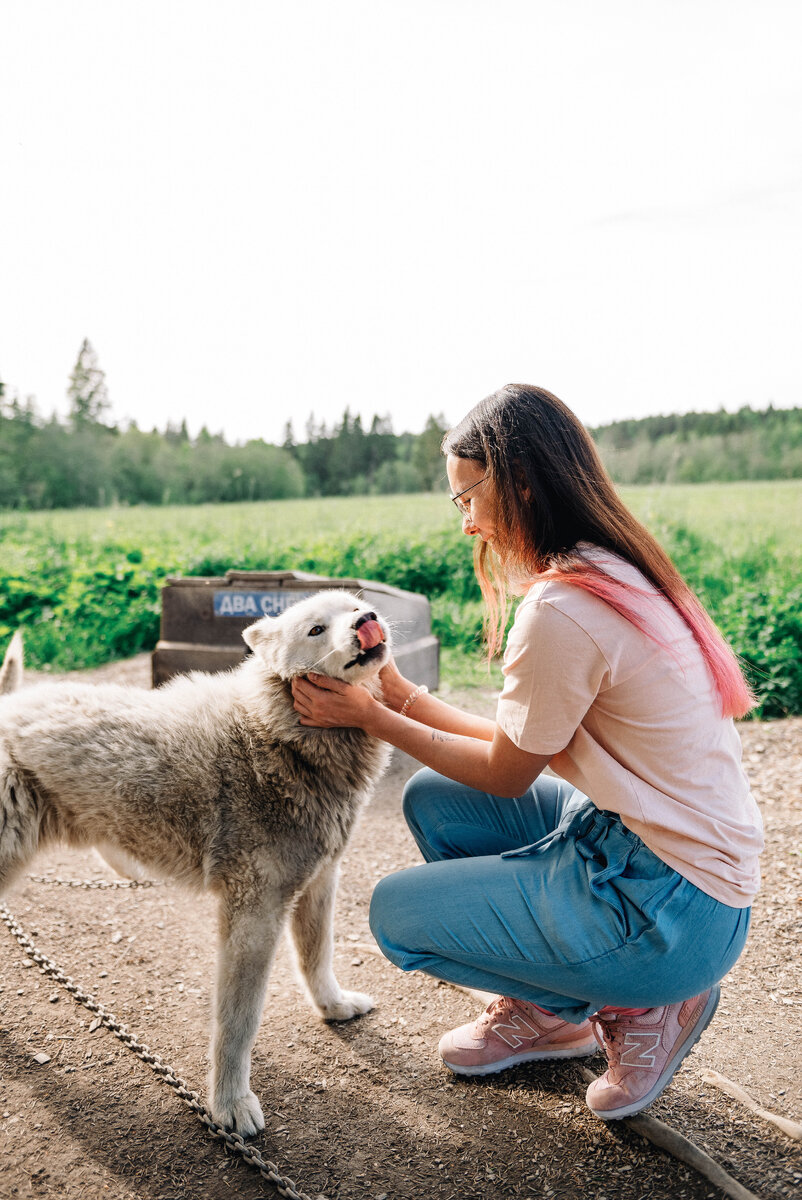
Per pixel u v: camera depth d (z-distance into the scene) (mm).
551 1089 2182
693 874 1738
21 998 2602
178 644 4879
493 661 7250
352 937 3064
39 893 3326
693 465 26234
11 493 33750
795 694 5859
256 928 2180
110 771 2256
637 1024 1952
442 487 33438
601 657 1664
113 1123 2076
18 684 3068
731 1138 1951
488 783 1925
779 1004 2510
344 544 11195
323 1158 1953
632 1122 1967
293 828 2254
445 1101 2146
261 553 10797
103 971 2777
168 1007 2584
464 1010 2584
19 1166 1922
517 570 1923
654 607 1728
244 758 2289
